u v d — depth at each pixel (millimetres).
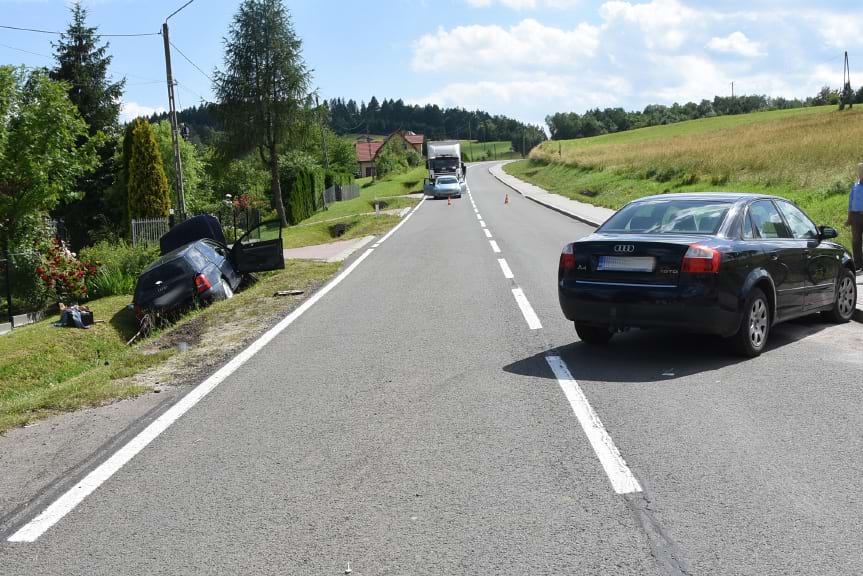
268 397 6422
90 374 7758
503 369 7043
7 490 4578
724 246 6992
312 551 3588
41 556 3660
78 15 52344
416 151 150375
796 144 36312
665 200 8070
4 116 24203
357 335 8977
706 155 39812
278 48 44125
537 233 22891
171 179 53625
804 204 21188
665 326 6973
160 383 7121
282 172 61438
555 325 9078
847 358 7109
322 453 4965
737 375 6566
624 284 7137
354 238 25344
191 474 4684
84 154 26641
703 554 3422
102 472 4789
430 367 7242
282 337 9086
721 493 4094
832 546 3459
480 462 4684
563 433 5172
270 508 4113
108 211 50000
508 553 3492
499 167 110562
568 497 4109
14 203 24422
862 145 30797
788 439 4918
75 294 18234
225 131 45156
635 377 6582
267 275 16203
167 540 3771
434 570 3357
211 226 16688
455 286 12625
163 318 13844
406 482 4410
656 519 3801
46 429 5812
